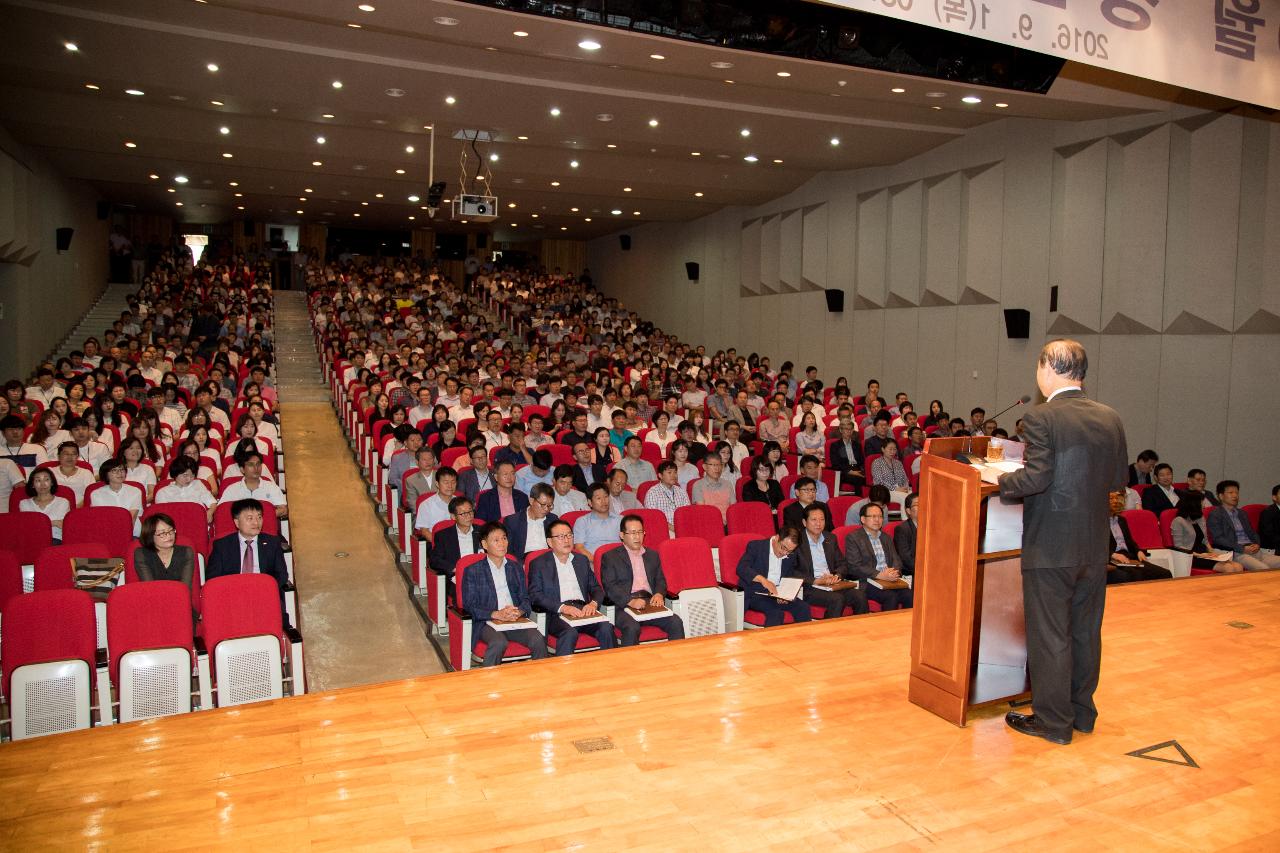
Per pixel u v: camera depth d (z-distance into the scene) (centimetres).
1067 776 300
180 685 448
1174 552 793
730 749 313
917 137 1355
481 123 1295
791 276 1853
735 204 2008
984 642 373
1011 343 1295
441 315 2106
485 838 255
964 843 260
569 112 1238
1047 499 317
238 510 582
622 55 877
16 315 1460
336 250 3234
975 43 763
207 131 1381
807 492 722
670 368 1545
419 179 1755
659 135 1349
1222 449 1012
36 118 1292
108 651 465
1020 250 1272
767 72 920
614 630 589
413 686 368
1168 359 1070
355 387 1291
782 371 1655
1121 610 497
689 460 985
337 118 1280
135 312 1828
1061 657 320
